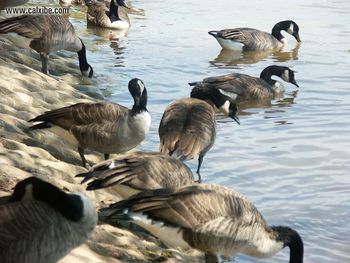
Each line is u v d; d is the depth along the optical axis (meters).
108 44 22.19
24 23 15.94
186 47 22.28
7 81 14.17
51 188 6.80
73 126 11.30
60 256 6.85
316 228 10.88
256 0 29.83
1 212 6.53
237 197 8.90
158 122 15.30
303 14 27.39
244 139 14.83
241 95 18.27
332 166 13.27
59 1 27.14
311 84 19.23
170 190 8.89
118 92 17.05
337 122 16.02
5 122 11.87
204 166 13.20
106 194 10.39
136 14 26.88
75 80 17.48
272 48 23.38
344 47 22.98
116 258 8.52
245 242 8.86
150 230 8.53
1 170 9.48
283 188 12.28
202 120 12.55
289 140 14.77
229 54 22.39
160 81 18.41
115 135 11.32
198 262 9.48
